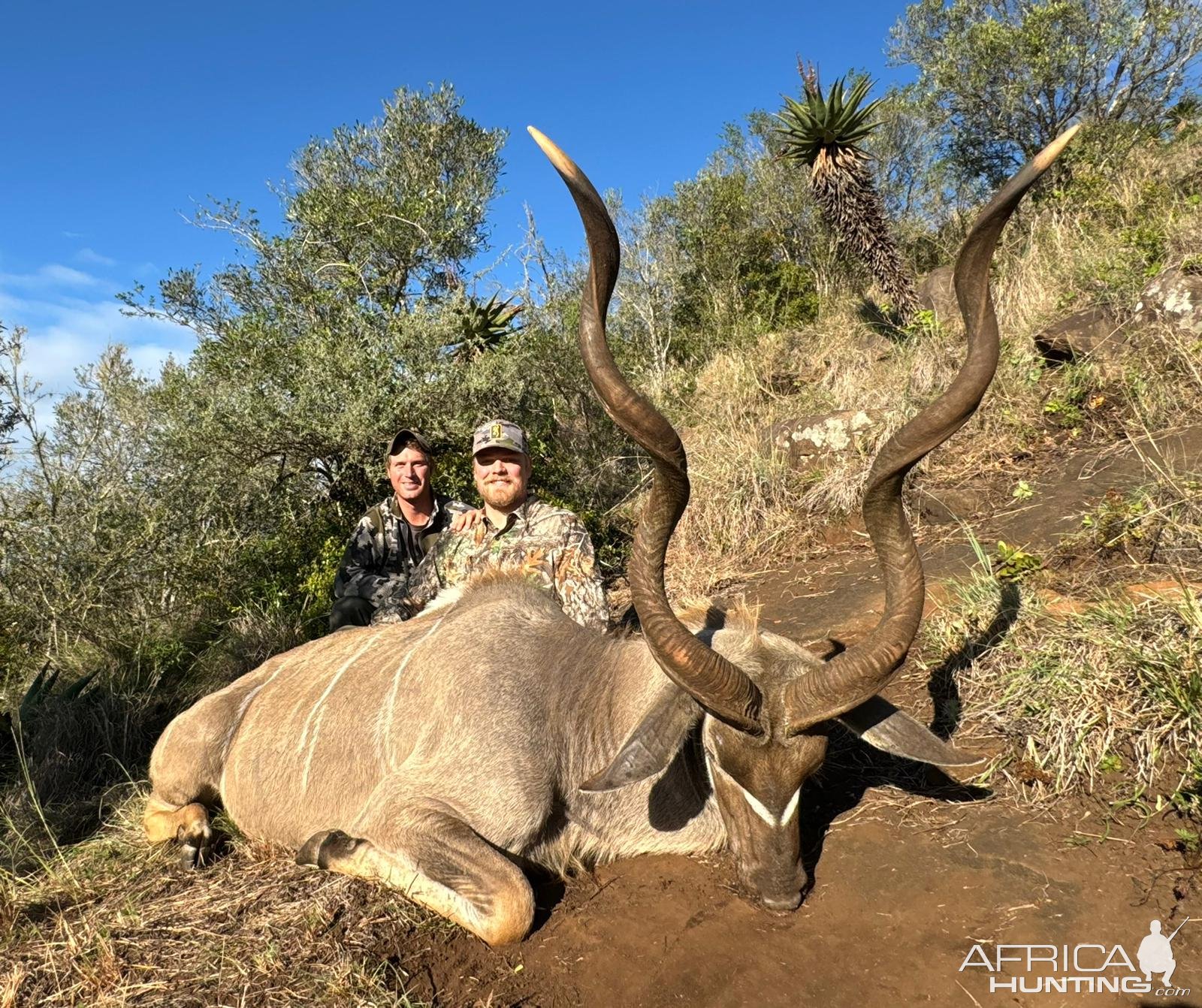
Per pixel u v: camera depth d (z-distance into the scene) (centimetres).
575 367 984
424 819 294
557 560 448
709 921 273
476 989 259
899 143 1802
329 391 785
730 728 264
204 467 786
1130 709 308
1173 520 412
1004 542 481
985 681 353
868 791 326
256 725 366
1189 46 1531
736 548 634
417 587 486
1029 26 1551
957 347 777
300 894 302
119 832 383
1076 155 1333
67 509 732
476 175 1227
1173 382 577
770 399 948
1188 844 264
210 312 1104
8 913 313
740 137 1838
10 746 496
